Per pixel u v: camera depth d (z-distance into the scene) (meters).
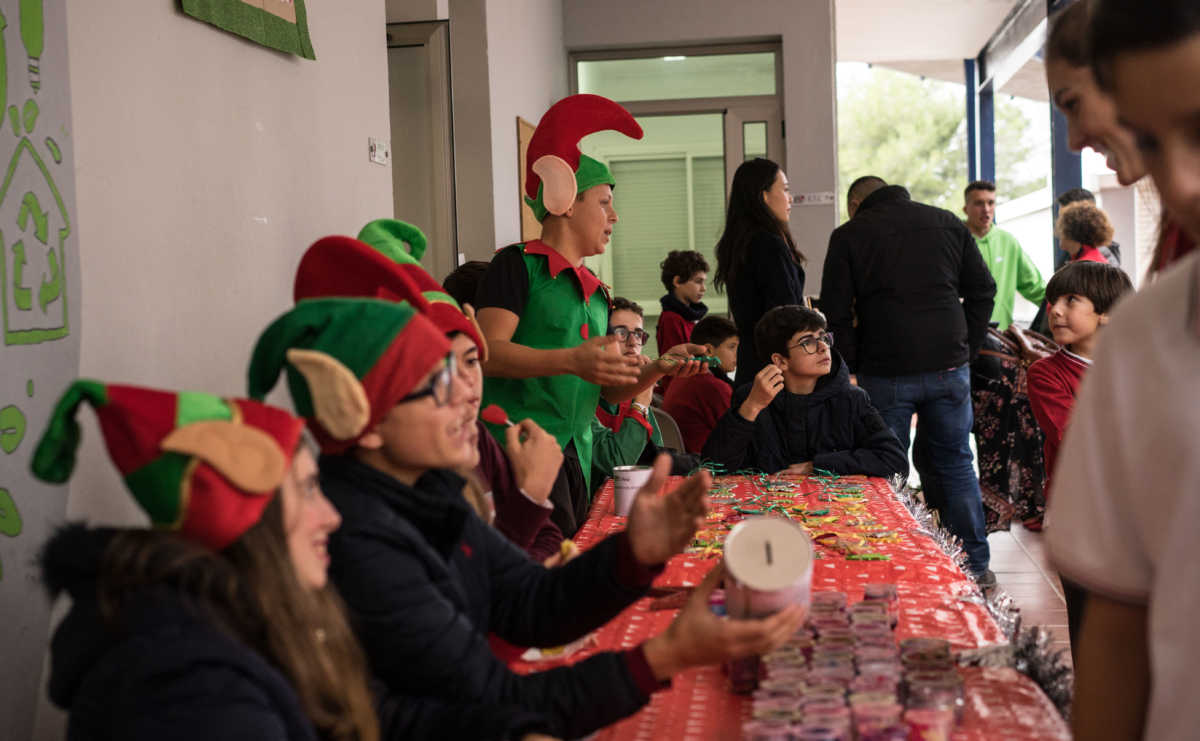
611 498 3.05
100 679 1.01
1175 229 1.22
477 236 5.95
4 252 1.78
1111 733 1.04
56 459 1.09
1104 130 1.06
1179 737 0.95
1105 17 1.00
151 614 1.04
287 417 1.17
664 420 4.03
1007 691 1.46
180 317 2.43
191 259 2.49
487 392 2.88
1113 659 1.04
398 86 5.77
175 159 2.43
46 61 1.92
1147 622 1.02
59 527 1.11
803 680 1.36
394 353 1.32
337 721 1.18
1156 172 1.03
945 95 30.20
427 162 5.80
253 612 1.11
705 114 8.44
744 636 1.29
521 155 6.62
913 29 13.69
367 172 3.71
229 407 1.14
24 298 1.83
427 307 1.63
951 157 30.27
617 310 3.76
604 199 2.94
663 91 8.46
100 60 2.14
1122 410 0.98
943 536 2.45
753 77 8.37
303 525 1.19
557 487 2.66
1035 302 6.95
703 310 6.36
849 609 1.64
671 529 1.48
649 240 8.62
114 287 2.17
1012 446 5.01
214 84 2.62
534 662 1.70
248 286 2.79
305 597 1.16
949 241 4.25
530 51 7.06
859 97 30.53
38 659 1.86
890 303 4.23
